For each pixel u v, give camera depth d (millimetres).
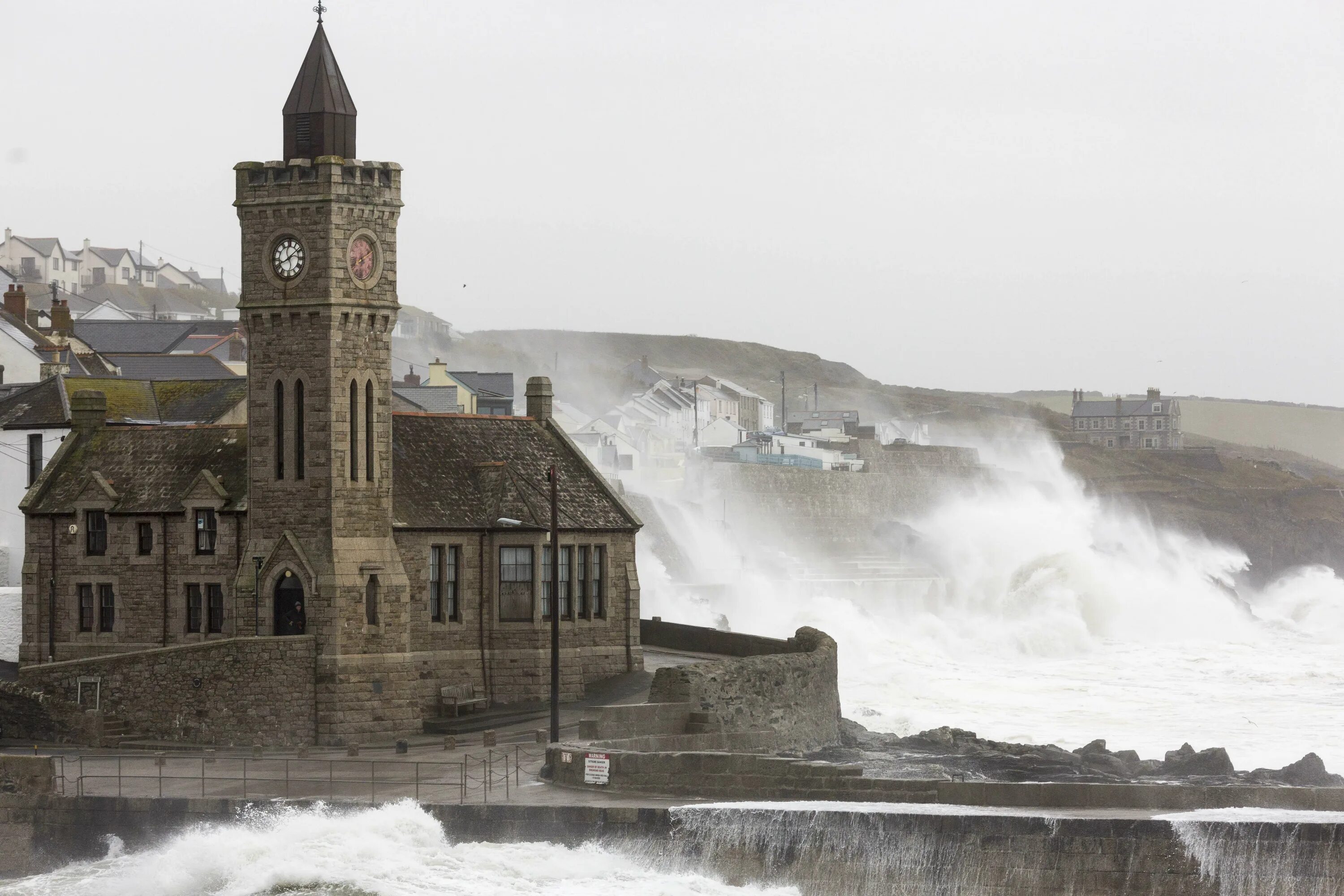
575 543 116125
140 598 112062
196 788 87938
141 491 113188
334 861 77500
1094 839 75062
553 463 119000
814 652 119438
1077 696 164000
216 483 110250
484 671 112250
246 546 106938
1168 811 78938
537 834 81375
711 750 99312
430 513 110625
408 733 104625
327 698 102250
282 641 102000
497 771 91625
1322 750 132625
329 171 103062
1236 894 73812
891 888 76500
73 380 132000
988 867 75750
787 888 77500
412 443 114750
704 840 78875
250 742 101375
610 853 79938
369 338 105312
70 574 113812
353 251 104250
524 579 113250
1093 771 107562
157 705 102625
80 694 103250
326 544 103438
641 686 115500
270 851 78188
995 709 154625
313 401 103875
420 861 78500
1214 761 110625
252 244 104938
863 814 77312
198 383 137375
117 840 84938
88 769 93062
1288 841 73562
